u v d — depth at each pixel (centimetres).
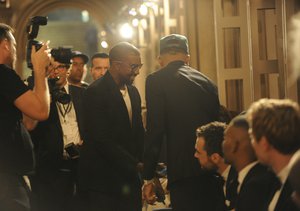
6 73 569
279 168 371
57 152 715
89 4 1811
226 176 533
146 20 1336
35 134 709
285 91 735
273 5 773
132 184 664
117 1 1772
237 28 788
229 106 810
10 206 561
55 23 3033
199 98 620
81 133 741
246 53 782
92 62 942
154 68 1248
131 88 683
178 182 617
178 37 633
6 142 566
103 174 661
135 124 677
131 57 659
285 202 377
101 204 662
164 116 617
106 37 1859
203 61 928
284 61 736
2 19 1555
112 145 652
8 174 565
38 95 576
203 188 613
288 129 361
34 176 714
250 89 784
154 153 616
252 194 440
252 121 371
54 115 715
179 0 960
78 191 679
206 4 923
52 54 723
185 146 614
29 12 1700
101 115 656
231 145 458
